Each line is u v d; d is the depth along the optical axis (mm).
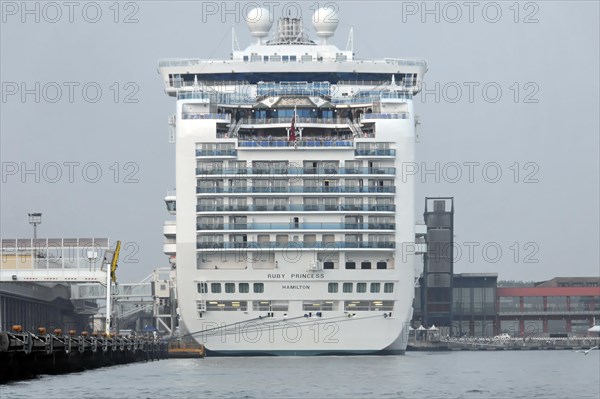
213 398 187875
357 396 193750
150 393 195000
